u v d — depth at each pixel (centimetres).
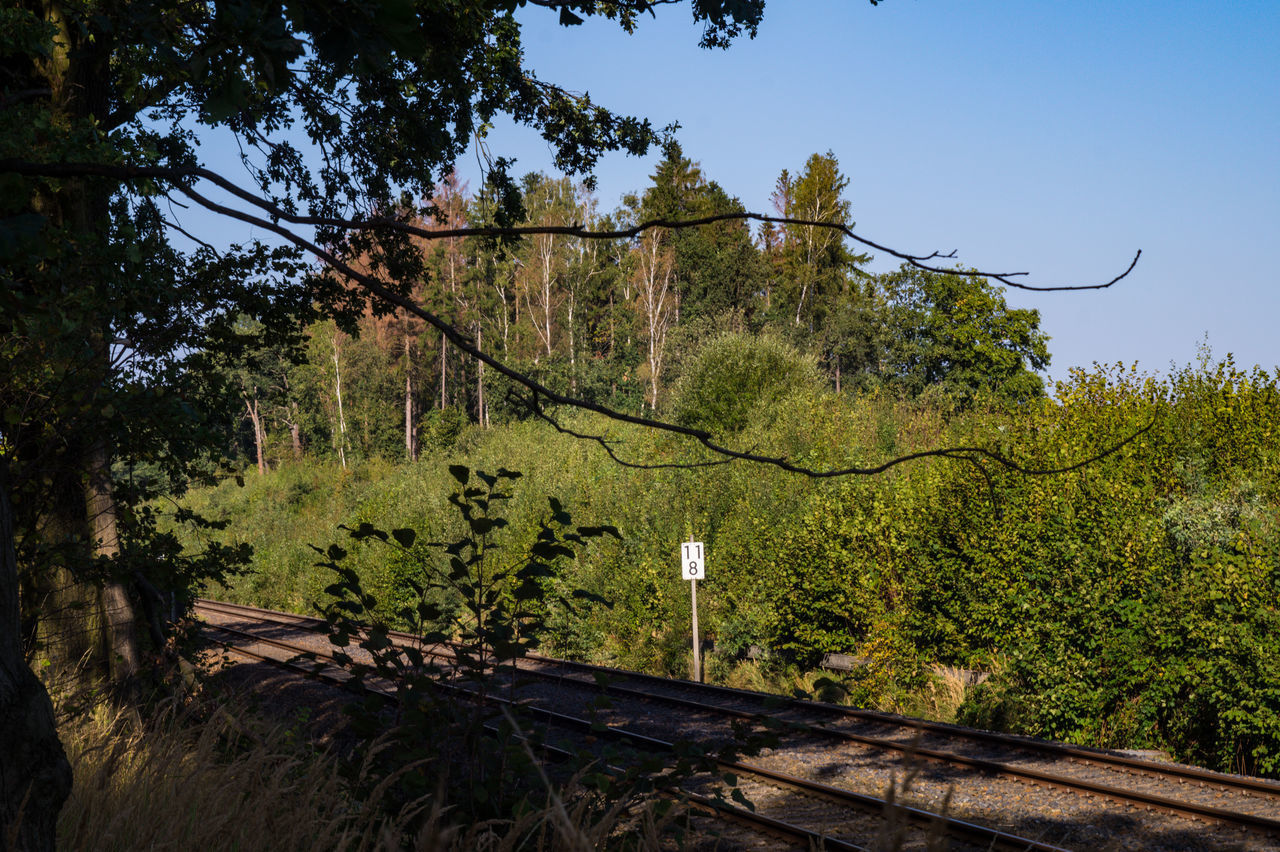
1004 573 1440
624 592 2233
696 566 1878
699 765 390
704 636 2111
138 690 869
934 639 1680
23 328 560
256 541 4397
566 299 7038
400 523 3161
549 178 7150
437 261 6844
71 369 694
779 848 739
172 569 898
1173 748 1234
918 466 1847
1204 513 1374
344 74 231
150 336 800
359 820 333
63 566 839
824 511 1859
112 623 932
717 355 3150
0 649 253
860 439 2462
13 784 245
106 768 393
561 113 1277
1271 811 835
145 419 782
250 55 230
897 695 1595
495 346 6844
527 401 220
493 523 407
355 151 1150
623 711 1356
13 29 693
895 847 156
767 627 1911
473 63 1118
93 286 680
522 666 1828
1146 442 1661
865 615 1708
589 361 6450
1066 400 1819
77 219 848
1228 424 1661
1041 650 1380
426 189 1213
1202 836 772
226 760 456
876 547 1708
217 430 903
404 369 7169
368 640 419
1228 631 1134
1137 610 1277
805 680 1758
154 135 1042
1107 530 1341
